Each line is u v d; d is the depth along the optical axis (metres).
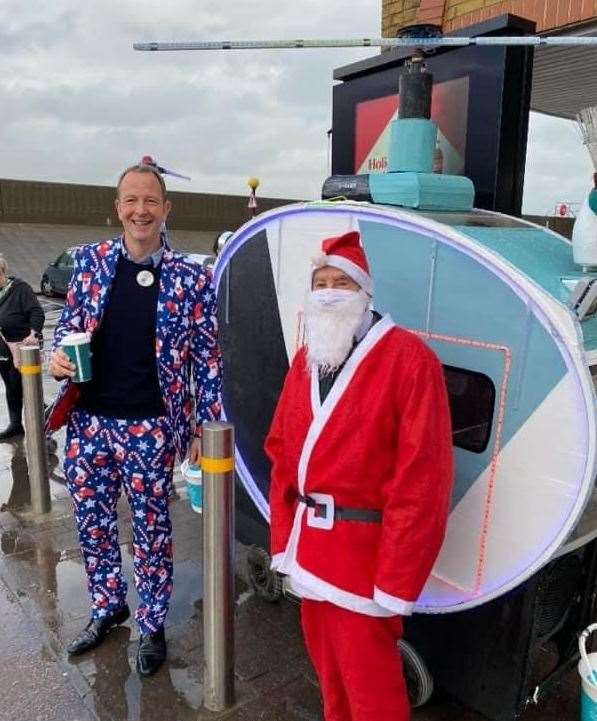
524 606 2.08
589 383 1.76
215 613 2.39
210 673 2.45
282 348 2.83
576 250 2.25
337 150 4.23
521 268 2.05
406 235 2.20
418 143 2.71
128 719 2.42
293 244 2.67
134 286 2.47
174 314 2.48
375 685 1.90
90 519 2.71
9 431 5.77
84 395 2.58
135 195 2.38
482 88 3.16
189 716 2.44
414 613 2.38
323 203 2.49
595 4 4.23
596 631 2.45
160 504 2.63
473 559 2.07
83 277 2.52
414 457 1.72
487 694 2.22
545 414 1.86
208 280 2.58
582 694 2.08
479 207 3.25
